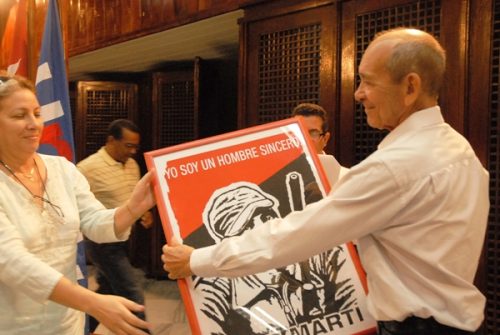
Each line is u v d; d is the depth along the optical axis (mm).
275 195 1641
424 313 1269
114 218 1633
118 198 3607
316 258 1592
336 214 1294
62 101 2543
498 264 2479
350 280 1588
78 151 5992
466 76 2551
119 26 4582
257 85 3578
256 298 1541
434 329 1278
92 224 1664
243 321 1512
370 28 2992
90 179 3564
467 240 1299
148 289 4957
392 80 1311
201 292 1519
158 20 4223
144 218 3867
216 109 5266
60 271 1527
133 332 1329
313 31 3271
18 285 1351
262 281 1560
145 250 5801
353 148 3100
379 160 1275
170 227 1558
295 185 1659
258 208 1618
